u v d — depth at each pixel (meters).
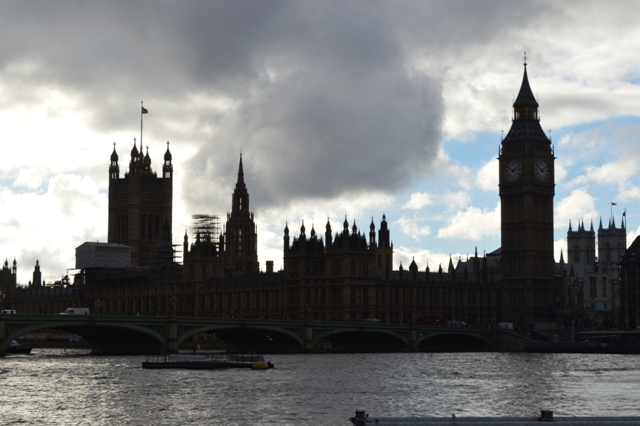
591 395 170.62
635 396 169.00
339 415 146.50
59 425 138.50
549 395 170.50
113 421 141.50
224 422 140.38
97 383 186.12
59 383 186.00
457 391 176.12
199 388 177.88
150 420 142.25
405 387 181.88
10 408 153.12
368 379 196.75
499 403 160.00
